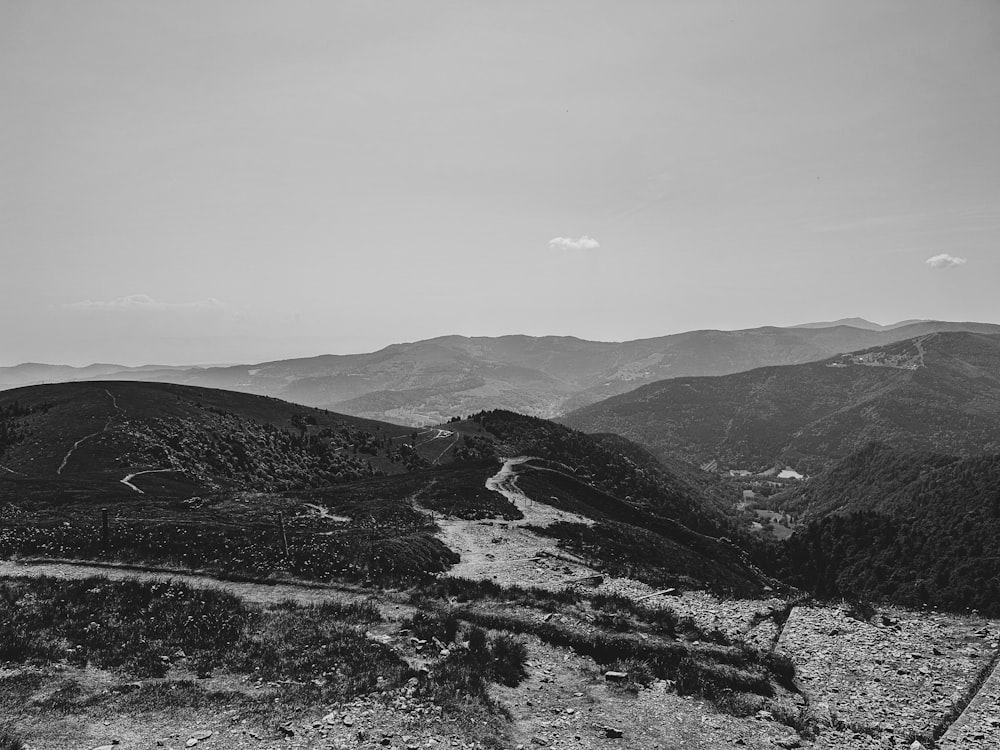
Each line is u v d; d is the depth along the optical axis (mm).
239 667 18891
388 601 27578
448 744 14758
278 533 40969
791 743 16344
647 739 16094
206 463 106625
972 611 30797
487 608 27266
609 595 32062
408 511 59188
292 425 160875
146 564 33062
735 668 21469
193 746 14109
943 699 20203
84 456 94250
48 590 26109
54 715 15180
